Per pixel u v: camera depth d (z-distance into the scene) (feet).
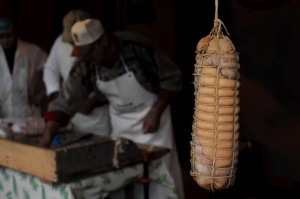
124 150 8.36
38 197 8.36
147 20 16.46
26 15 19.67
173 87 10.25
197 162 4.61
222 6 13.53
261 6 12.60
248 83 13.28
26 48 14.56
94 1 17.90
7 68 14.28
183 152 16.55
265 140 13.20
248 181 13.38
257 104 13.19
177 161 11.48
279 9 12.28
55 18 19.06
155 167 9.04
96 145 8.04
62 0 18.85
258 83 13.07
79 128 11.96
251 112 13.35
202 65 4.58
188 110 16.22
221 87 4.47
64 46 12.72
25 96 14.78
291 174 12.83
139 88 10.28
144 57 10.09
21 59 14.42
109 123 12.31
